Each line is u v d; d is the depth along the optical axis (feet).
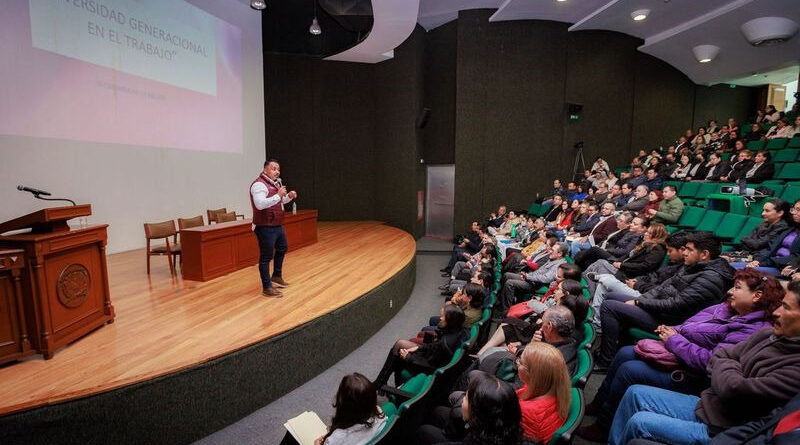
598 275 11.19
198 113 21.26
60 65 15.19
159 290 12.42
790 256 10.41
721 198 15.99
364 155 33.24
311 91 31.86
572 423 4.52
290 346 9.41
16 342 7.41
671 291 8.91
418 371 8.62
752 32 25.96
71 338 8.18
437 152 33.37
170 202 19.83
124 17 17.46
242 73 24.22
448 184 33.30
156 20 18.89
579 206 21.80
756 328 6.17
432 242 32.17
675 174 24.47
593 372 9.30
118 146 17.37
